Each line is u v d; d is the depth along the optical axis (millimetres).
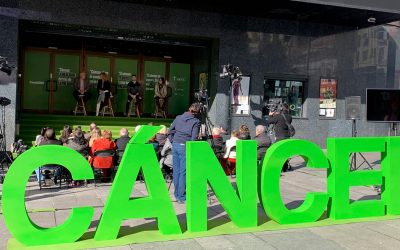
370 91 10031
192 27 14195
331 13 13641
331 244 5352
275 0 12148
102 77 16047
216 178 5793
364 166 12141
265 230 5875
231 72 13695
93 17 13211
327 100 15742
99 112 16156
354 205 6562
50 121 14633
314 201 6309
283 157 6098
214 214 6691
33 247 5008
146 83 17734
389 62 17188
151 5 13656
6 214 4914
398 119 10039
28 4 12586
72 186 8758
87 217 5234
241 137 9953
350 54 16000
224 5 13172
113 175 9641
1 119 12258
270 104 15039
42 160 5051
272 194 6059
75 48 16953
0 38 12328
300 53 15344
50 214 6539
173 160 7340
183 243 5277
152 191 5504
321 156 6340
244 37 14734
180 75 17953
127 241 5285
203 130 14039
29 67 16469
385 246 5316
